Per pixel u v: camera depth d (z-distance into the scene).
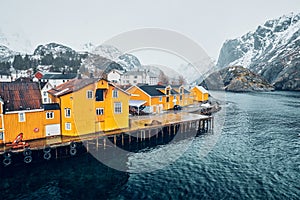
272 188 20.59
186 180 21.86
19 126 27.56
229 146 32.38
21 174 23.64
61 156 27.00
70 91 29.47
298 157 28.23
